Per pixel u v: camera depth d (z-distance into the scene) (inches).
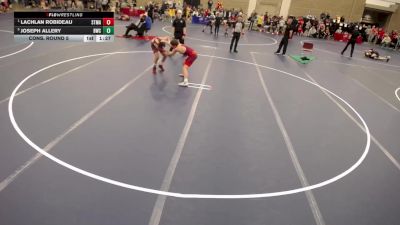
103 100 320.8
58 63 433.7
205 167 224.7
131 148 238.4
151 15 997.2
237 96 378.9
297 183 217.3
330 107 381.1
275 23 1133.1
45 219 164.2
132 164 218.5
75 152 225.6
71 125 263.4
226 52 642.8
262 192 203.8
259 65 557.9
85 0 1076.5
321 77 528.4
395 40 1133.1
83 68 422.0
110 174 205.2
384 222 189.0
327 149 272.1
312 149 269.0
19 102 296.4
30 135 241.9
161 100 337.4
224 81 433.4
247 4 1262.3
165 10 1137.4
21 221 161.6
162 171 214.4
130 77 403.2
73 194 183.9
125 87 364.5
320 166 243.0
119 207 177.2
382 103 430.0
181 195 192.2
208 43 730.8
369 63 741.9
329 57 746.2
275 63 592.1
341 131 314.0
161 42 410.6
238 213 182.2
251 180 215.5
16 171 199.2
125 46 590.2
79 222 164.1
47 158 215.5
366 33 1228.5
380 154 275.0
